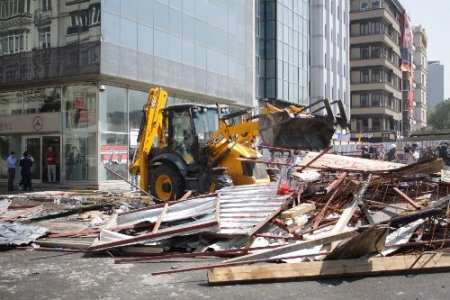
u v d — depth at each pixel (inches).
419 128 4542.3
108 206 510.9
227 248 295.0
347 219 292.4
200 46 1107.3
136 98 952.9
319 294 221.0
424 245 275.4
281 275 239.6
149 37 941.8
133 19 898.7
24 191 813.2
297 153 442.6
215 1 1169.4
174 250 311.0
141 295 226.4
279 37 1637.6
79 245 328.2
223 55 1202.0
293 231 296.0
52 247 334.0
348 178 358.3
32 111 938.7
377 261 249.0
